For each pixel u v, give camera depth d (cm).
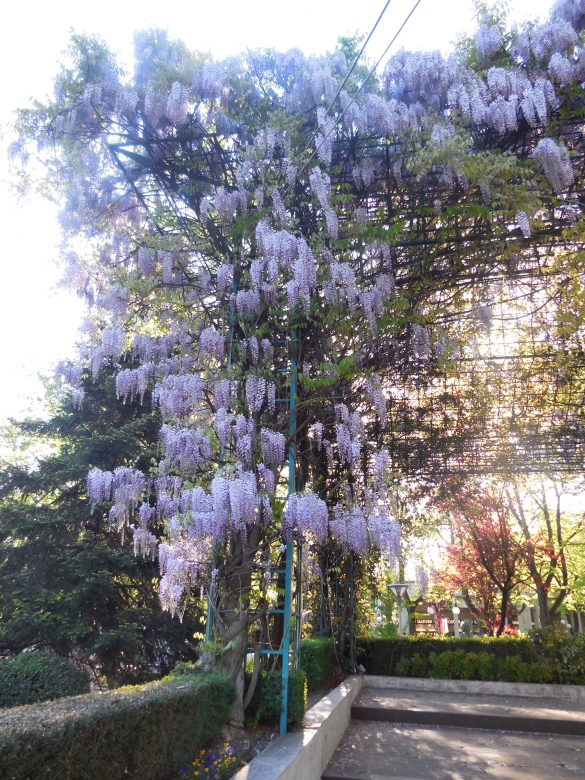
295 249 473
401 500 742
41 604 777
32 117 520
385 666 881
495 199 497
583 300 600
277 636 517
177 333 523
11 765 209
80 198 555
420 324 591
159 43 539
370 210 537
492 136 497
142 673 819
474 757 505
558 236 538
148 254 533
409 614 1300
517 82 479
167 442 454
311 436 564
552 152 466
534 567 1191
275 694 439
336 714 535
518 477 836
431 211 520
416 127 493
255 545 454
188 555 448
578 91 474
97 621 807
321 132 506
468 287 599
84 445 909
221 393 474
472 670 825
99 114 522
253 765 331
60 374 536
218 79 523
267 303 507
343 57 526
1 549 840
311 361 519
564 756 511
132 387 506
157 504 471
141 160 539
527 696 780
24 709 261
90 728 249
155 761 301
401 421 759
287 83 545
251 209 527
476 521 1163
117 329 512
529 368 737
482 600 1424
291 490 462
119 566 804
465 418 755
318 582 782
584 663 802
